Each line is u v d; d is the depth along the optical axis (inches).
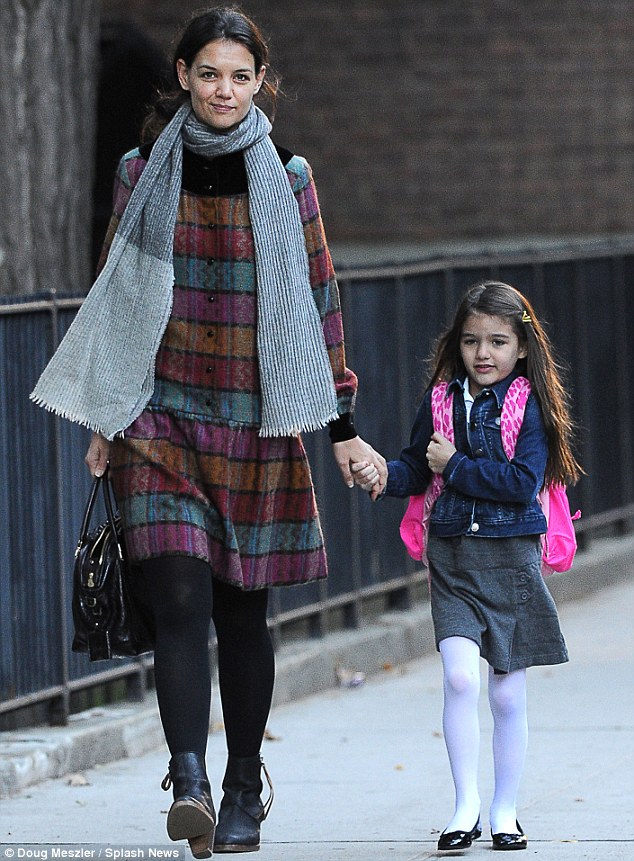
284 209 579.2
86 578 582.9
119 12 2063.2
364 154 2108.8
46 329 861.2
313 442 1068.5
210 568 577.0
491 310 642.2
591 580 1381.6
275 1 2103.8
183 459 578.2
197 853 551.2
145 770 842.2
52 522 864.3
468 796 634.8
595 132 2091.5
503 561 637.3
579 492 1406.3
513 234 2105.1
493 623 638.5
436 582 647.8
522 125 2097.7
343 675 1059.9
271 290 577.0
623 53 2082.9
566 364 1338.6
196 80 572.4
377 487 634.2
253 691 612.1
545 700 989.2
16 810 750.5
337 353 600.4
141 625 593.3
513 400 642.2
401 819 719.7
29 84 1080.2
